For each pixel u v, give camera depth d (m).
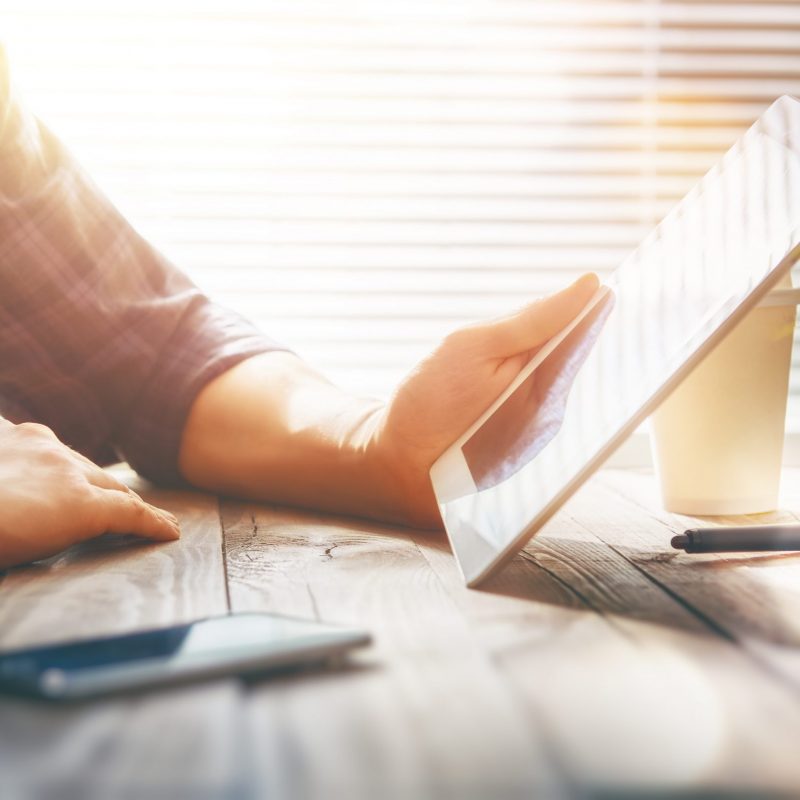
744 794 0.36
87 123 1.92
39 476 0.78
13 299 1.15
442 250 1.96
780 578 0.72
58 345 1.17
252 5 1.95
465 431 0.84
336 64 1.96
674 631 0.57
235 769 0.36
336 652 0.49
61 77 1.92
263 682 0.48
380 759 0.38
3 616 0.61
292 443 1.03
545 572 0.74
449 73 1.97
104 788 0.35
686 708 0.44
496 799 0.35
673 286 0.69
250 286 1.93
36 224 1.15
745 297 0.57
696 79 1.99
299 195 1.95
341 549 0.84
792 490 1.20
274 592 0.67
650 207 1.98
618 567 0.76
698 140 1.99
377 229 1.95
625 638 0.56
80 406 1.20
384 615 0.61
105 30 1.92
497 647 0.54
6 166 1.12
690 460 1.00
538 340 0.80
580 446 0.63
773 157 0.71
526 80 1.98
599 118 1.98
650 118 1.98
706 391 0.98
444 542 0.88
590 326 0.76
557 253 1.97
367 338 1.94
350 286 1.94
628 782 0.36
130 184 1.92
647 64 1.98
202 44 1.94
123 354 1.17
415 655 0.52
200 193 1.93
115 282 1.20
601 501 1.14
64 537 0.77
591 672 0.49
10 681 0.43
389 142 1.96
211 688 0.45
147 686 0.44
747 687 0.47
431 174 1.96
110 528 0.81
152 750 0.38
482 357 0.81
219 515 1.03
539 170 1.97
